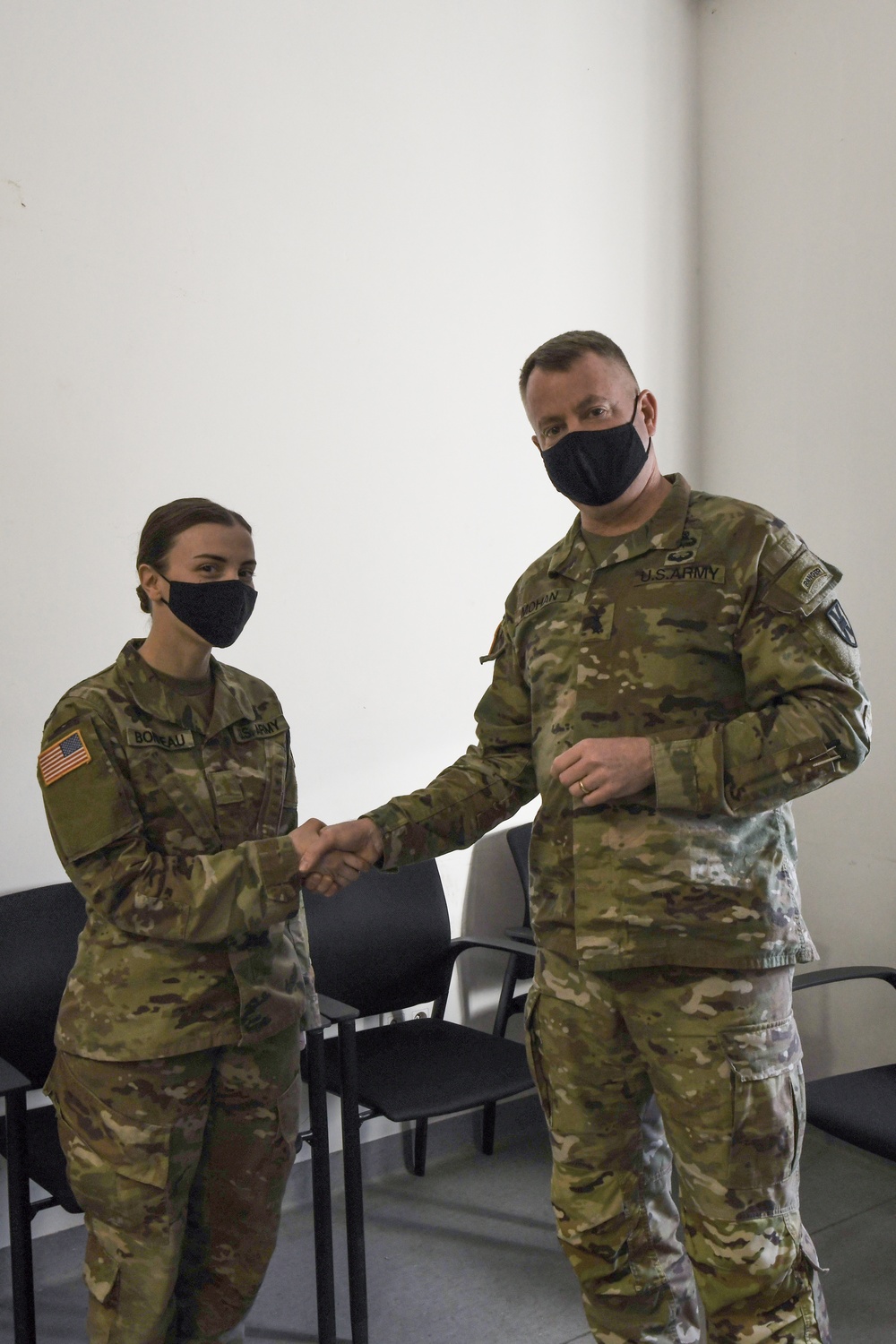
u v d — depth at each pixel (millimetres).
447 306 3027
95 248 2455
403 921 2754
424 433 2990
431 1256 2475
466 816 1739
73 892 2344
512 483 3172
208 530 1652
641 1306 1552
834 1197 2713
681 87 3510
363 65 2861
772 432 3342
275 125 2715
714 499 1541
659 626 1477
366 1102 2266
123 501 2504
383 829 1684
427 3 2977
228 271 2646
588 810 1499
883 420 3027
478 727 1803
